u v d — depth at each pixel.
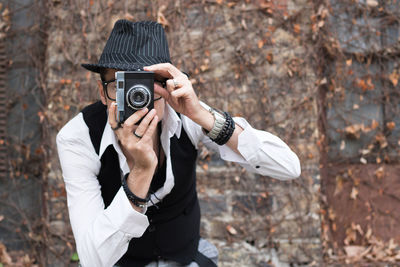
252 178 3.12
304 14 3.13
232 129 1.51
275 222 3.10
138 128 1.30
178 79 1.42
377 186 3.33
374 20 3.30
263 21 3.12
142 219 1.36
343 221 3.33
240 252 3.09
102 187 1.61
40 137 3.32
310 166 3.10
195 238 1.72
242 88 3.12
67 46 3.14
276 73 3.11
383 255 3.21
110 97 1.49
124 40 1.49
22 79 3.34
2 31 3.32
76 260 3.10
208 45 3.12
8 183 3.33
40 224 3.29
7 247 3.30
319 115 3.33
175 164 1.57
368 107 3.34
